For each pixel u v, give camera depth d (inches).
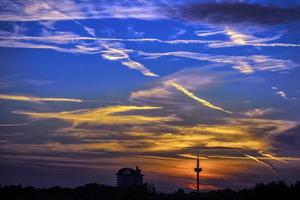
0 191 2844.5
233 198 2805.1
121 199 2746.1
